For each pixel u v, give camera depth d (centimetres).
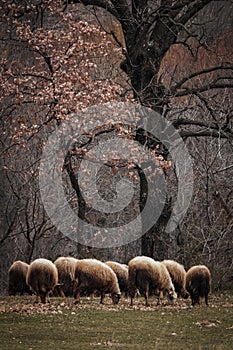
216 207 11131
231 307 6625
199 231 10969
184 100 12450
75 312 6094
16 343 4644
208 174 11400
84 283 6762
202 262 10025
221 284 9756
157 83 9938
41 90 8800
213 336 4988
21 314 5922
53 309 6281
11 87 8906
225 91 11819
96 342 4709
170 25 10075
